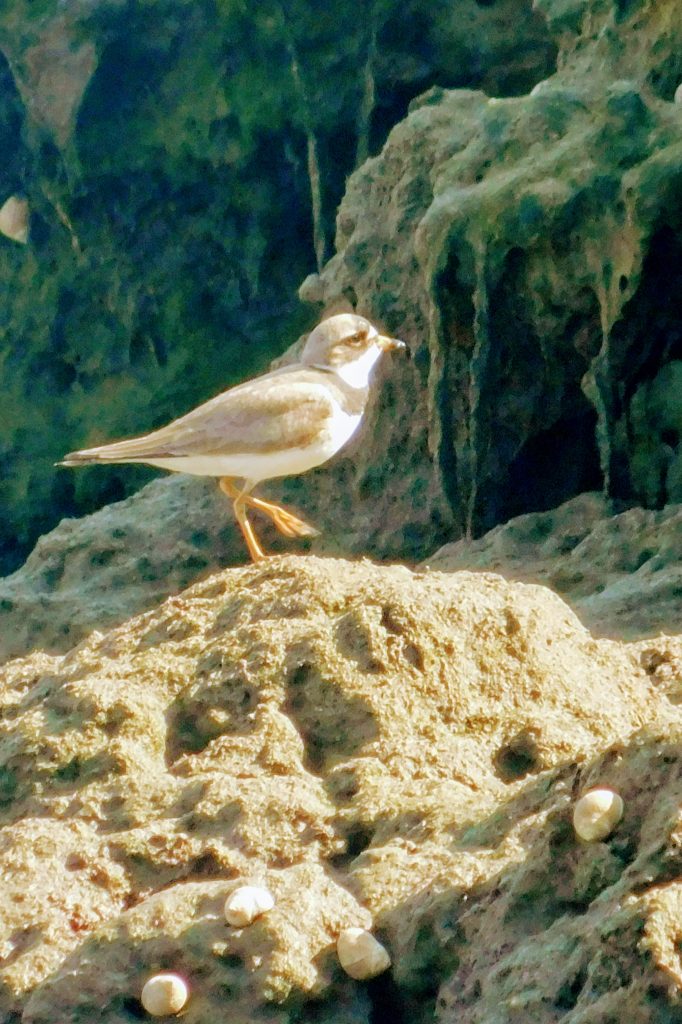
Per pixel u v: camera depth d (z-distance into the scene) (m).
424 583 8.74
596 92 15.99
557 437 16.59
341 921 7.12
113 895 7.61
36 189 22.66
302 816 7.76
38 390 23.11
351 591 8.76
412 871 7.29
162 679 8.54
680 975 5.99
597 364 15.62
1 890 7.60
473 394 16.36
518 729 8.29
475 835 7.45
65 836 7.81
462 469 16.86
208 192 21.83
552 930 6.61
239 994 6.95
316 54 20.53
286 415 10.56
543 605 8.90
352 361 11.06
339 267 18.09
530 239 15.43
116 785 8.07
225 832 7.73
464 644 8.41
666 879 6.41
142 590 18.09
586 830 6.74
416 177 17.53
